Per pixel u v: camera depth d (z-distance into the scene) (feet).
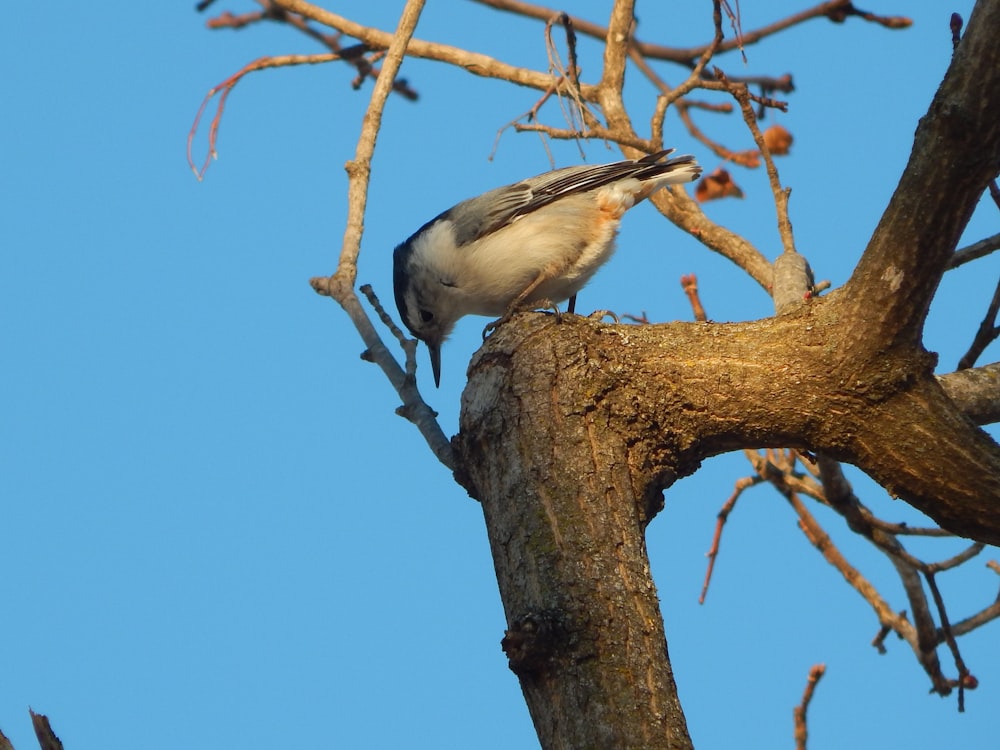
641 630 21.38
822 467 33.55
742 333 26.30
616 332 26.35
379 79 34.17
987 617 35.70
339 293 31.96
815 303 26.30
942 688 35.42
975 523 25.44
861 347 24.80
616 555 22.44
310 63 38.52
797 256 35.83
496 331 26.99
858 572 37.96
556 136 36.55
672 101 38.83
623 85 42.73
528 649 20.88
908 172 22.88
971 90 21.20
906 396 24.95
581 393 24.84
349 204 33.27
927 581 34.06
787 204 36.81
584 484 23.49
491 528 24.07
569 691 20.63
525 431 24.39
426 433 28.17
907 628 36.70
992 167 21.89
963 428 25.00
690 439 25.73
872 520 34.71
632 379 25.43
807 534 38.32
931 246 23.17
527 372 25.25
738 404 25.54
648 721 20.13
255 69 37.86
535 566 22.40
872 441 25.29
